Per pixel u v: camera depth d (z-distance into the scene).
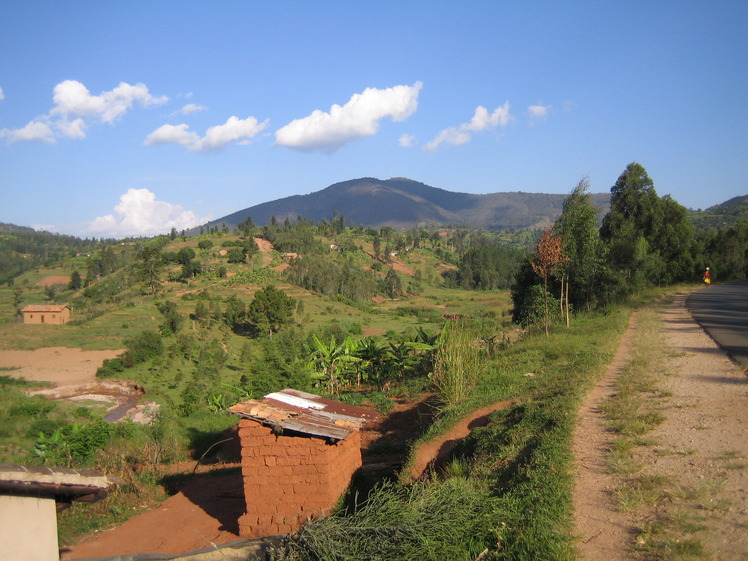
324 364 18.45
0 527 5.05
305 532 5.71
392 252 167.62
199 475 11.65
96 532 8.86
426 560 4.98
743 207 164.25
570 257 21.92
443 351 13.34
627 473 6.09
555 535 4.87
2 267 133.62
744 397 8.62
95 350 55.25
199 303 73.31
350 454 8.50
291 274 106.44
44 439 13.90
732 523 4.71
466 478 7.04
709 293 34.97
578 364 12.60
